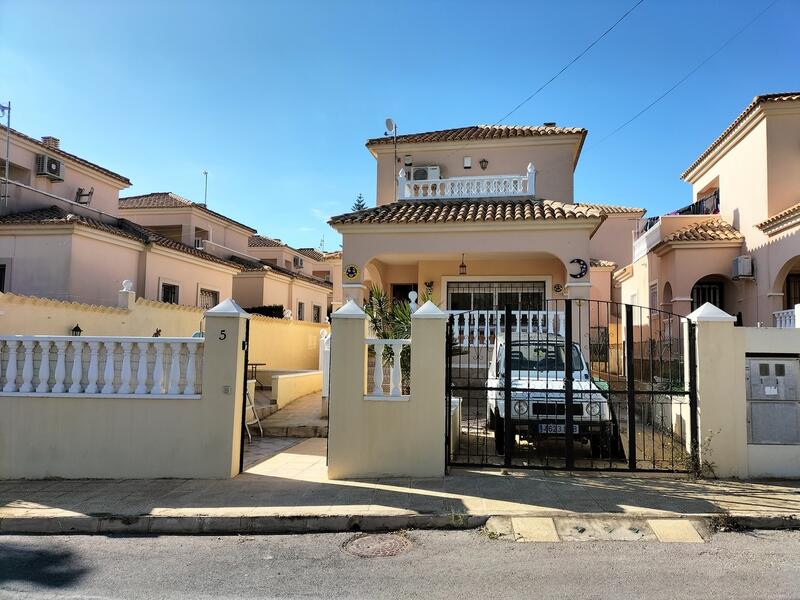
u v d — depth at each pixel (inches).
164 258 753.0
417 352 290.7
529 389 299.9
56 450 293.0
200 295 846.5
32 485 279.1
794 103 542.3
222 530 228.1
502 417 343.0
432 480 280.1
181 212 981.2
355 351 293.3
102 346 302.4
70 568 192.1
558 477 284.4
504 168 722.2
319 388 599.8
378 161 752.3
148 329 533.0
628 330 298.4
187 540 220.2
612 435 325.1
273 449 363.6
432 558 196.7
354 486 271.7
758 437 282.2
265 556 201.8
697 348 286.8
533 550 201.9
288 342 752.3
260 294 1015.6
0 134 639.8
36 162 687.7
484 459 325.4
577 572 182.5
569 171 711.1
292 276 1112.8
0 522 229.9
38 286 601.9
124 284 504.4
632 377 295.9
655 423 386.3
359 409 290.2
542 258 623.2
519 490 262.1
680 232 624.1
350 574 184.4
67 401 295.1
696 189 774.5
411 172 729.0
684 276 607.5
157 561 198.1
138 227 773.3
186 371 297.0
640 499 247.4
